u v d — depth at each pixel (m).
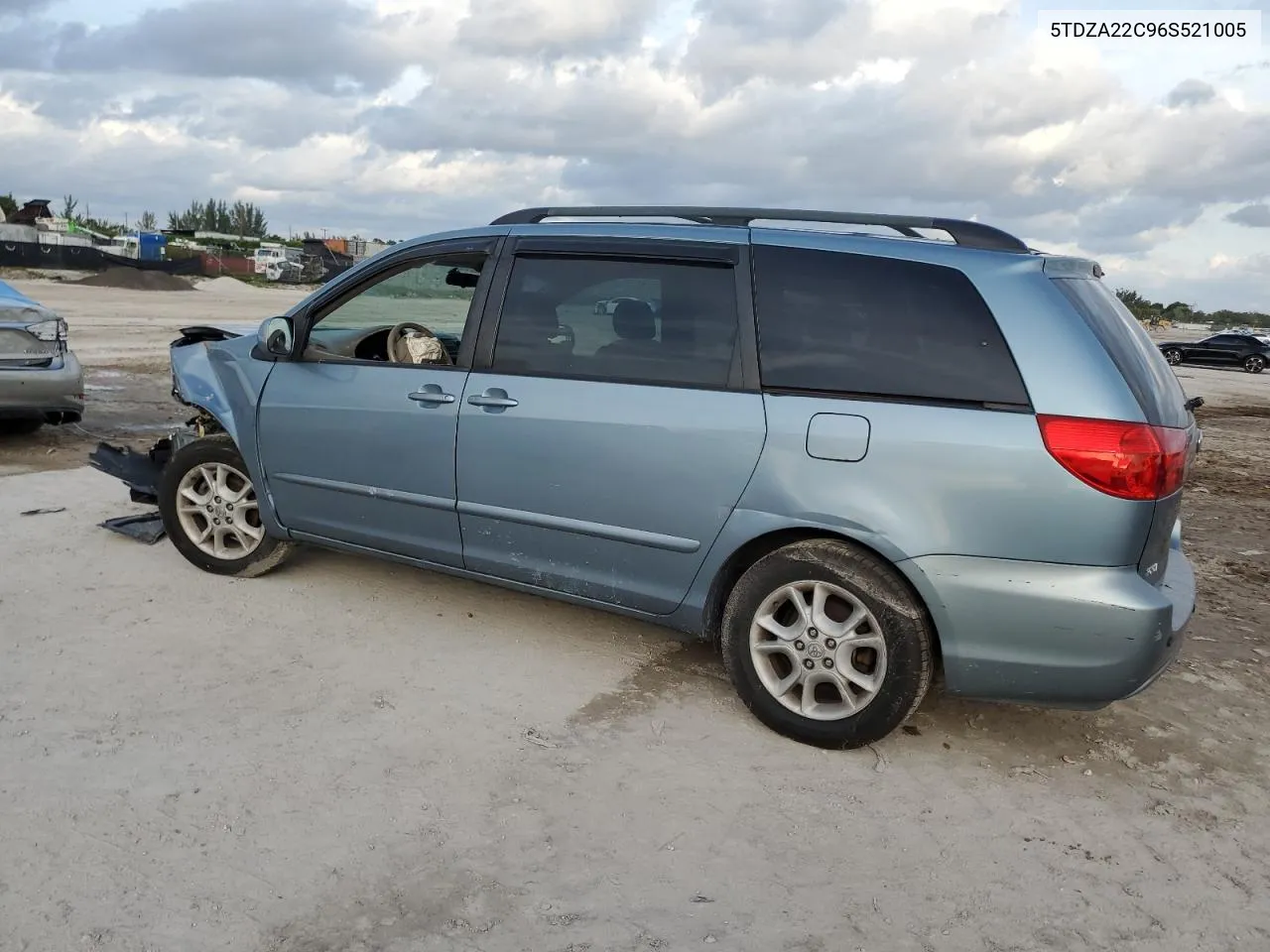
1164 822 3.26
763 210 3.81
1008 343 3.27
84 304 27.11
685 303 3.77
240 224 123.12
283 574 5.15
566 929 2.58
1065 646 3.21
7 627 4.30
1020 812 3.27
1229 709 4.16
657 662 4.30
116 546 5.48
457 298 4.48
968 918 2.72
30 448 8.10
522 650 4.35
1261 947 2.67
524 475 4.02
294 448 4.66
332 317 4.69
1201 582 6.10
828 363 3.50
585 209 4.13
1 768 3.16
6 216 68.19
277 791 3.12
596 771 3.37
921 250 3.49
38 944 2.40
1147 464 3.11
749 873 2.86
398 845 2.88
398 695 3.84
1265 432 15.23
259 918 2.55
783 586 3.58
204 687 3.82
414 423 4.27
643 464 3.75
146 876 2.68
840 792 3.32
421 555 4.46
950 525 3.27
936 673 3.57
